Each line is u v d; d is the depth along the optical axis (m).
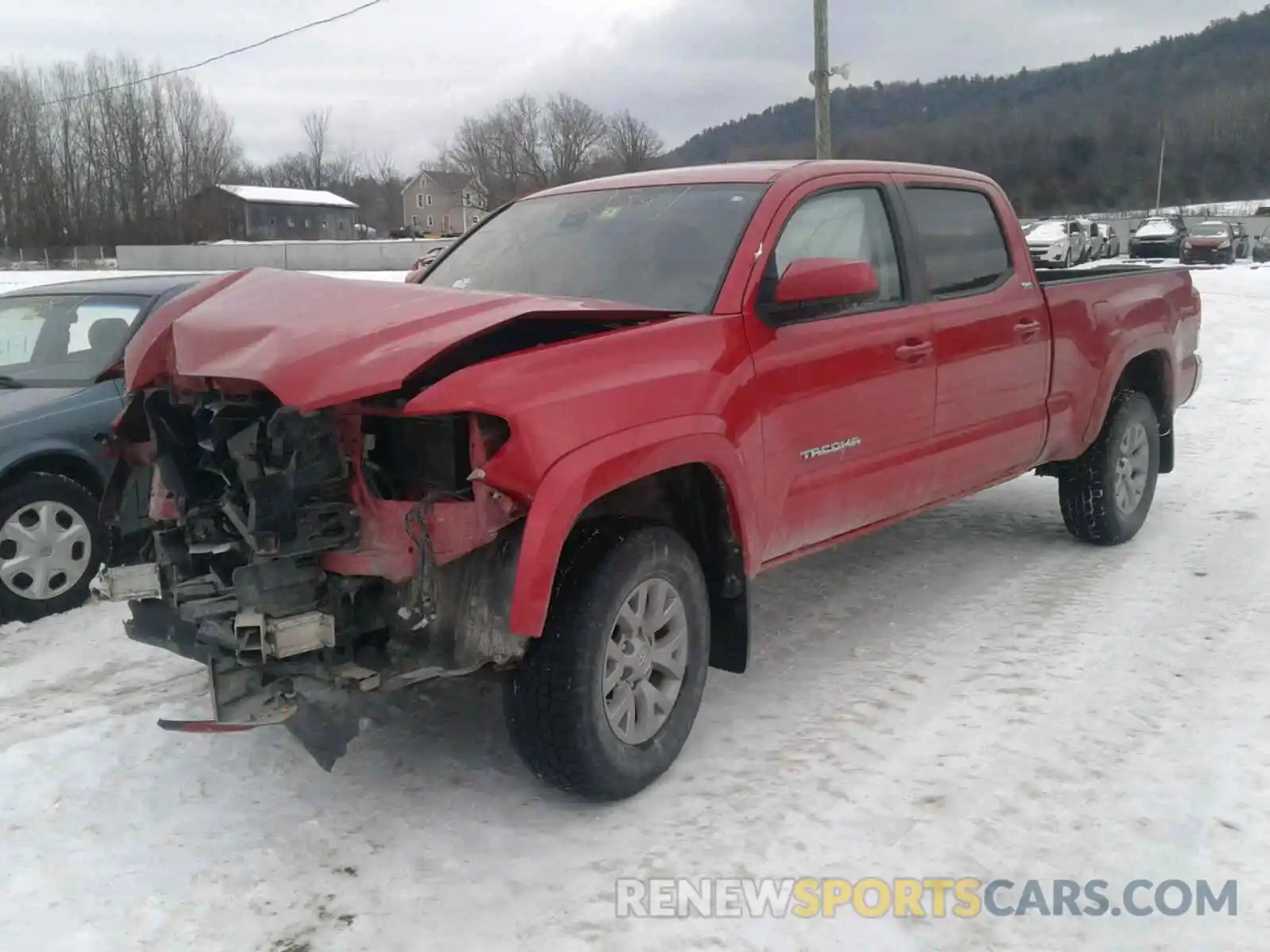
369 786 3.57
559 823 3.34
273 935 2.83
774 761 3.68
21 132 74.81
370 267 48.50
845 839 3.21
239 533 3.22
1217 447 8.66
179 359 3.30
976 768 3.60
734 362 3.66
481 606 3.14
